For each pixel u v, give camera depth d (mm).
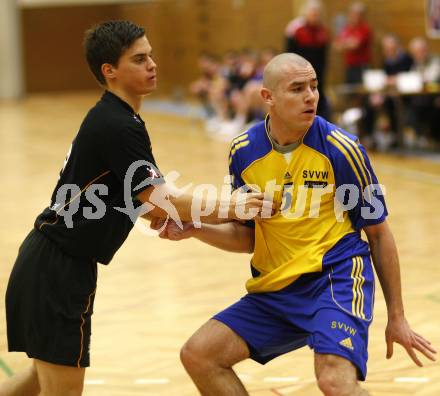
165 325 11531
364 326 6836
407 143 29266
